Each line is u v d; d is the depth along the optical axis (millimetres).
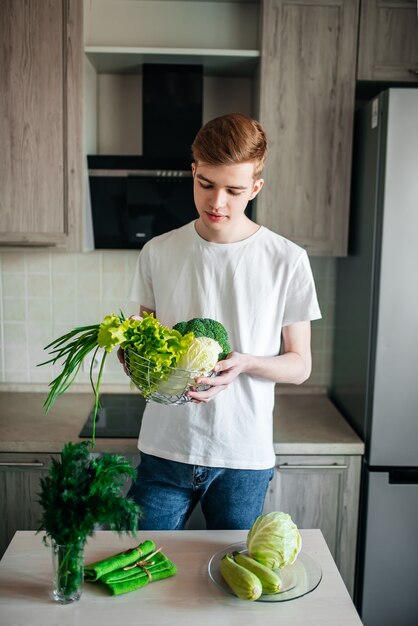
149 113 2406
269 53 2264
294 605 1212
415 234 2057
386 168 2031
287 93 2281
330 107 2289
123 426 2271
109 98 2582
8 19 2203
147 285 1741
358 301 2312
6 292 2680
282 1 2240
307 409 2547
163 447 1633
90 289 2688
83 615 1165
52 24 2207
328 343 2732
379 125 2080
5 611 1171
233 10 2531
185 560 1341
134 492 1689
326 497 2219
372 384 2146
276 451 2172
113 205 2359
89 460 1170
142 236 2396
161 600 1213
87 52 2252
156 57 2316
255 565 1238
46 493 1139
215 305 1607
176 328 1407
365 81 2305
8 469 2146
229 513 1633
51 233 2309
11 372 2723
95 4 2516
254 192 1516
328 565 1346
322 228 2344
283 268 1601
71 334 1378
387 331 2102
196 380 1310
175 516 1665
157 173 2303
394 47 2275
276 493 2211
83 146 2271
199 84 2389
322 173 2316
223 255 1597
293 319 1648
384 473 2170
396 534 2199
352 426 2365
